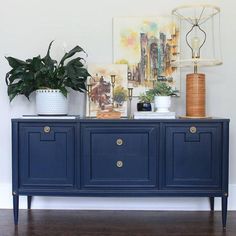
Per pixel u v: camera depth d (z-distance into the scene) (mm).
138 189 2189
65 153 2207
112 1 2602
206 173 2164
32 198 2648
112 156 2191
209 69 2582
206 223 2293
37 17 2631
